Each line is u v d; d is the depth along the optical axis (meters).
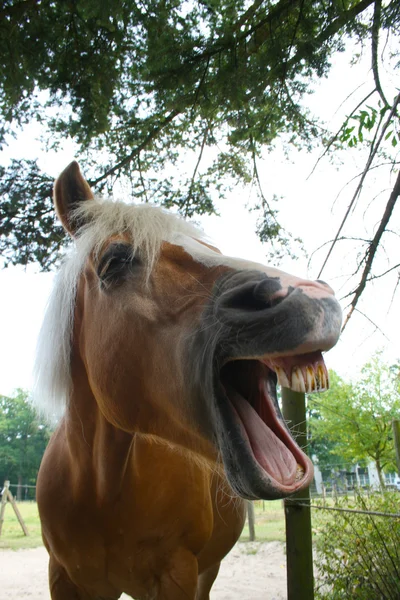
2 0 3.98
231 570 6.78
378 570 3.83
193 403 1.47
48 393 2.16
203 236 1.98
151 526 2.17
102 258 1.78
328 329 1.21
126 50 4.43
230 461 1.30
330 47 3.97
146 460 2.11
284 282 1.29
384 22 3.41
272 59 4.00
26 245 4.53
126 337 1.71
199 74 4.27
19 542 10.35
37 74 4.34
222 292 1.45
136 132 4.92
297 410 3.01
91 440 2.13
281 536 9.19
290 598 2.94
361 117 3.20
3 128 4.61
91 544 2.18
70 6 4.05
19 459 28.38
